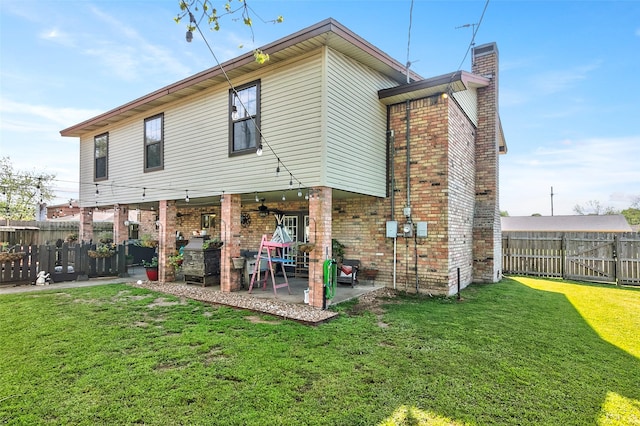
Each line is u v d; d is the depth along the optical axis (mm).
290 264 10016
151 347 4133
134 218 19625
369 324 5262
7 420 2609
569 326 5254
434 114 7730
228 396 3008
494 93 10148
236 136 7711
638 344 4457
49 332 4641
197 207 13531
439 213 7590
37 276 8688
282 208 10297
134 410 2768
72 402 2875
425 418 2727
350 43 6250
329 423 2643
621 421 2713
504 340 4578
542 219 24953
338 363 3750
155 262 9438
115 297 7023
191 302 6633
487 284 9336
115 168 11031
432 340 4551
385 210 8289
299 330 4887
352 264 8500
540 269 11164
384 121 8250
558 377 3480
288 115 6719
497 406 2920
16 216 20359
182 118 8867
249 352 4012
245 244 11250
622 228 21641
